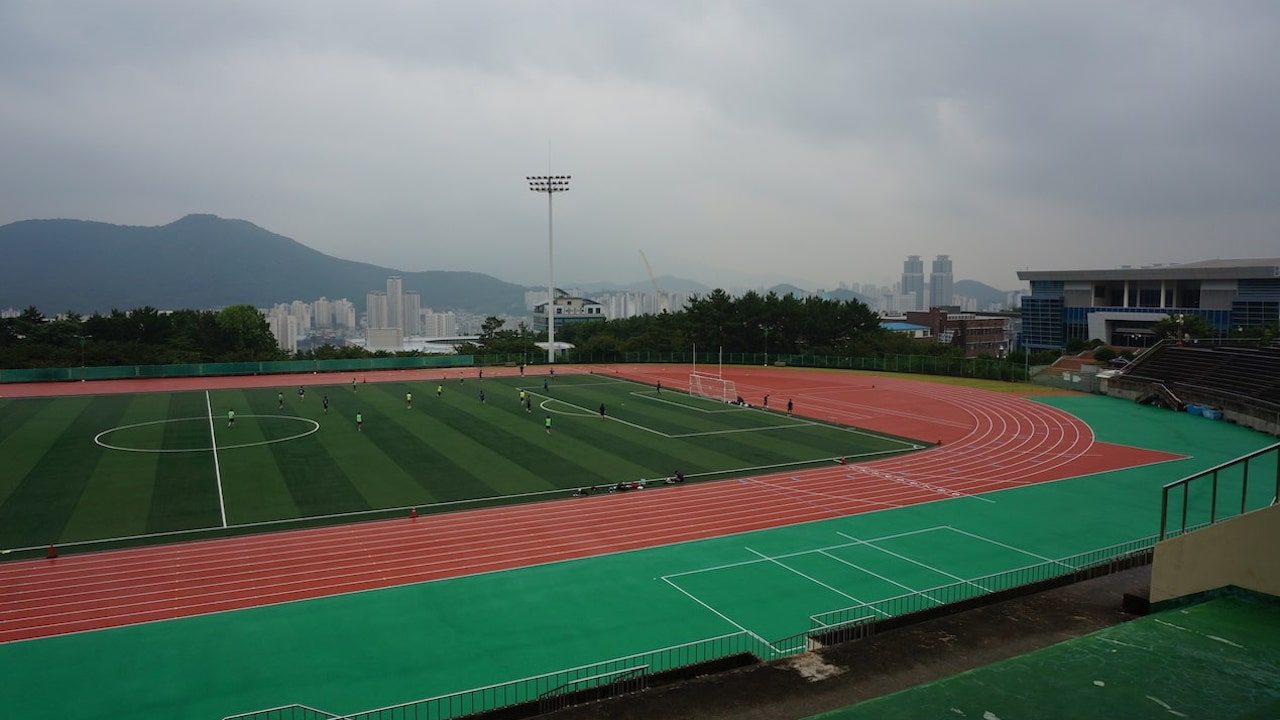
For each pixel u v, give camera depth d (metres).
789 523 38.16
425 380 95.44
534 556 33.28
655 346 127.12
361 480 45.28
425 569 31.62
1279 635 9.83
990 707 8.16
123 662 23.61
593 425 64.12
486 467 48.75
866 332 136.75
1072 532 36.69
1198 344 86.94
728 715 11.96
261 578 30.55
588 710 12.25
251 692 21.88
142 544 34.28
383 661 23.77
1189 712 7.92
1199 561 12.32
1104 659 9.26
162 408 70.12
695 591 29.42
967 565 32.28
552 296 122.69
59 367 96.25
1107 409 75.31
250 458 50.34
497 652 24.36
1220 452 55.03
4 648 24.50
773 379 101.38
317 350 123.44
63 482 43.88
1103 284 131.88
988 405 77.88
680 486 45.12
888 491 44.31
